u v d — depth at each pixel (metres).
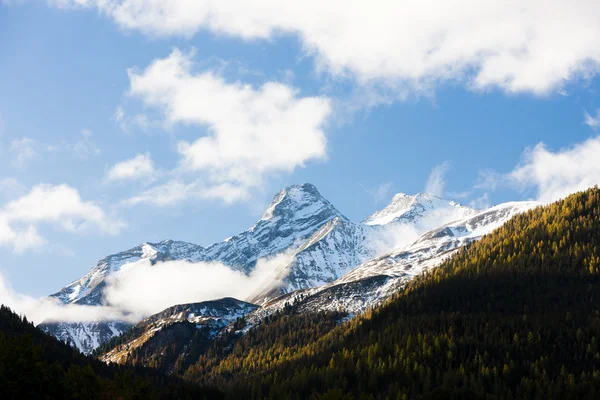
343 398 195.38
